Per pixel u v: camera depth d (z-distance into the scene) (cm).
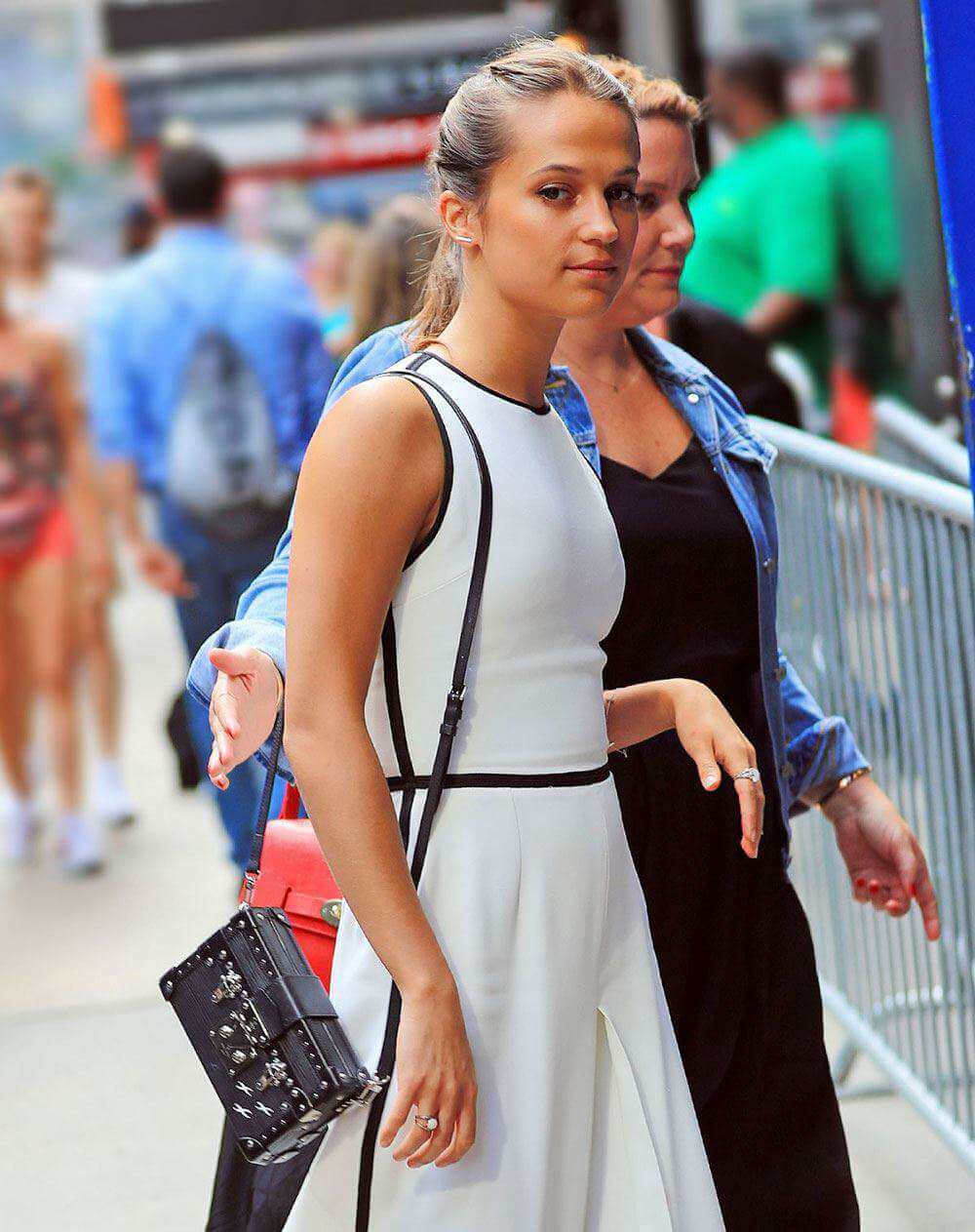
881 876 549
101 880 1188
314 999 382
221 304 1113
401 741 381
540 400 401
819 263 1496
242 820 1031
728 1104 524
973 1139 644
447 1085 362
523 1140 377
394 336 469
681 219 508
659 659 503
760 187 1484
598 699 400
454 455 373
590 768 393
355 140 1772
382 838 364
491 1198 375
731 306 1525
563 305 378
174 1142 798
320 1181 386
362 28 1720
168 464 1114
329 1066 371
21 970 1028
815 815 770
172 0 1747
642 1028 405
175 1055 889
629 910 407
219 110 1770
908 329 1369
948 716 617
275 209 1795
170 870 1196
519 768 380
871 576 662
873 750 685
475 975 373
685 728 441
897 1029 706
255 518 1112
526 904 380
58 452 1256
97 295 1148
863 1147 747
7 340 1273
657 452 513
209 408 1114
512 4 1694
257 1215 411
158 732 1559
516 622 378
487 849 377
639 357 526
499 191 377
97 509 1275
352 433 366
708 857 511
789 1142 528
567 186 374
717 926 513
